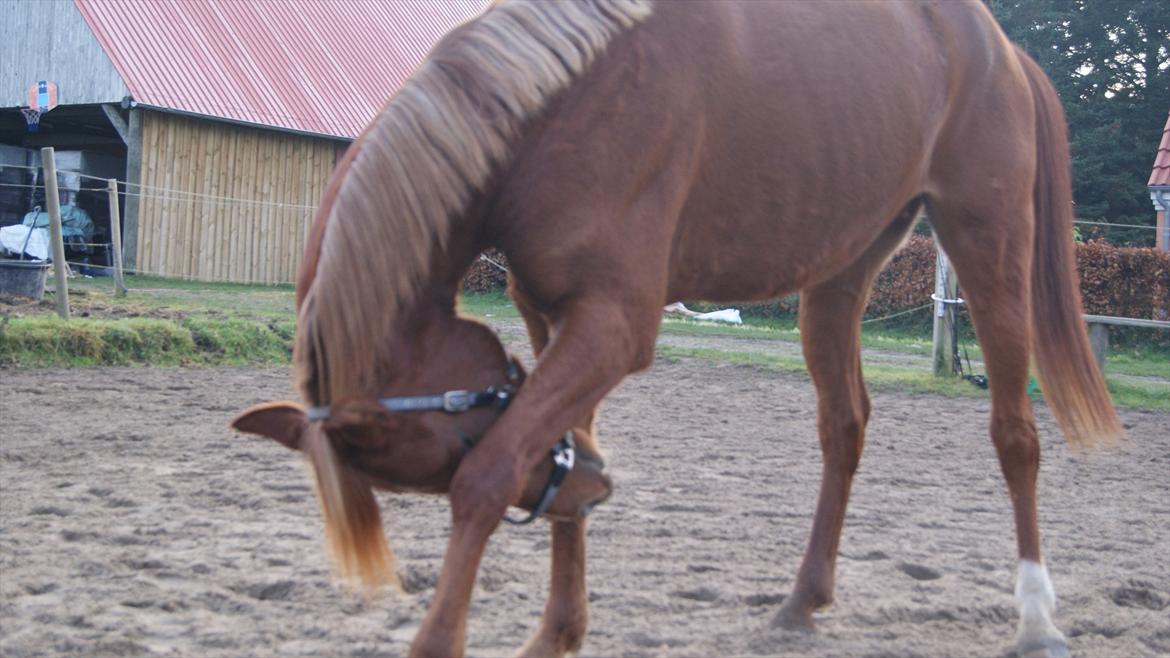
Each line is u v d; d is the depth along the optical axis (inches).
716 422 336.8
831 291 150.9
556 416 97.7
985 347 147.1
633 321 104.6
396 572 97.3
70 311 467.8
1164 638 147.9
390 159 95.8
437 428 95.5
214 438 265.7
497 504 92.4
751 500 224.2
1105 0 1302.9
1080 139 1236.5
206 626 135.4
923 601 158.4
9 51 809.5
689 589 158.6
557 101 104.5
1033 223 152.8
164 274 773.9
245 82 839.1
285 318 493.4
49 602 141.4
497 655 130.1
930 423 353.7
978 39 147.5
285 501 204.5
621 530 192.9
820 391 152.4
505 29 104.3
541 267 103.5
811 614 144.5
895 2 140.3
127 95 740.7
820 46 126.0
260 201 834.2
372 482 95.3
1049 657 136.3
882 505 227.6
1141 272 674.8
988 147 144.9
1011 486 147.3
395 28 1056.2
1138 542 203.6
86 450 245.4
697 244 117.9
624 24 108.6
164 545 170.9
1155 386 477.1
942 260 452.1
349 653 128.4
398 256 94.8
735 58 117.3
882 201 133.9
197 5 875.4
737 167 117.7
